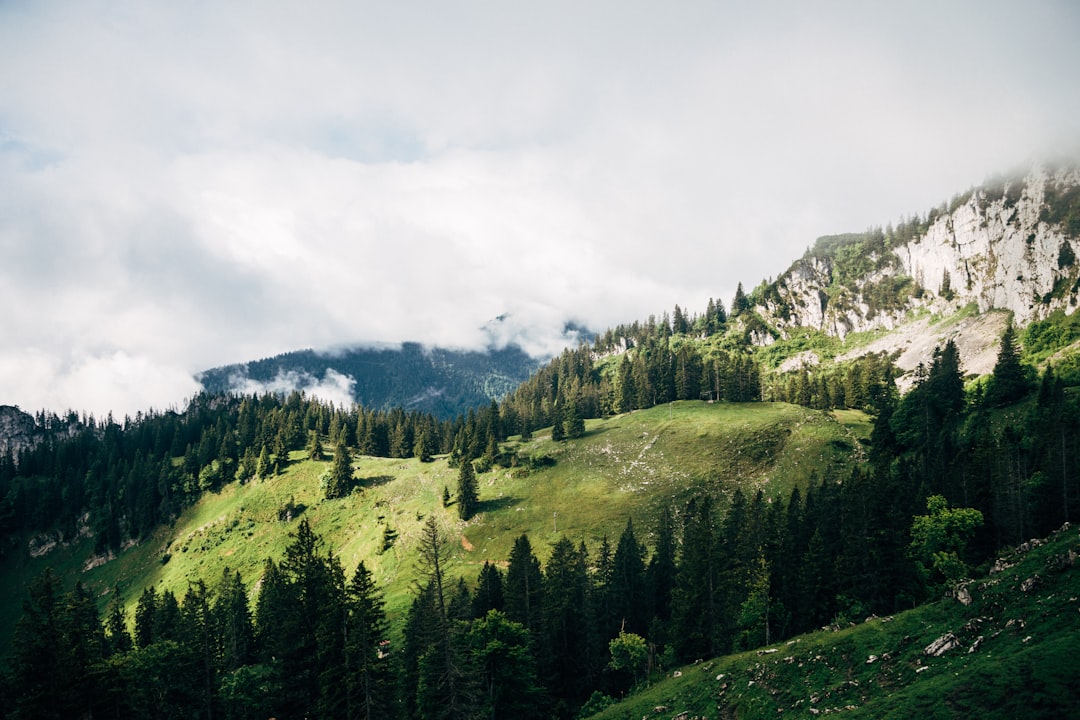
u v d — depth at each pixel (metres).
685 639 70.31
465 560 121.00
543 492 142.12
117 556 179.12
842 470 125.62
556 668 74.06
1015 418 114.25
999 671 31.75
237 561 153.00
